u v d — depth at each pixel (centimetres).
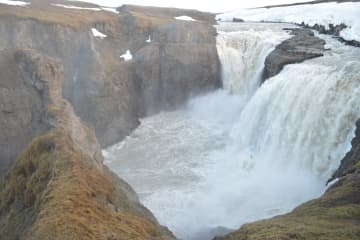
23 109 3588
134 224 1631
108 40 5284
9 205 2319
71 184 1788
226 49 5634
